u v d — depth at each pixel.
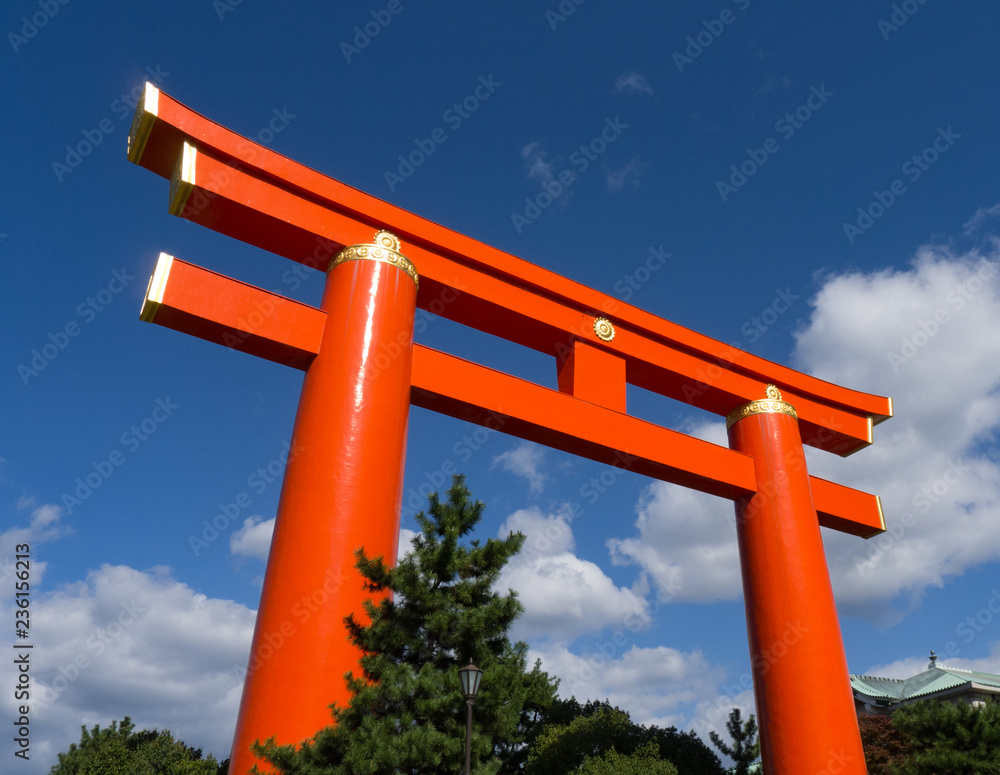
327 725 11.90
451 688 10.76
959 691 30.67
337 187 17.52
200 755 29.05
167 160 16.61
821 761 17.14
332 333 15.68
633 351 20.72
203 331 15.21
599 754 20.88
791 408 22.27
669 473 19.92
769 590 19.30
